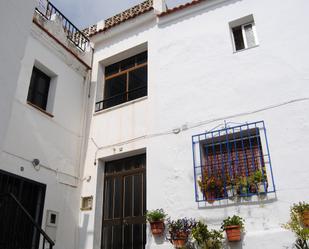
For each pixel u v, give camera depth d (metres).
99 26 10.92
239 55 7.78
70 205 8.38
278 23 7.61
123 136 8.79
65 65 9.44
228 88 7.59
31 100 8.33
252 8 8.13
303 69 6.90
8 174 6.94
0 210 6.53
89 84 10.20
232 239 6.03
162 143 7.96
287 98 6.83
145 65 9.80
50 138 8.29
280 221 5.97
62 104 8.96
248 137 7.00
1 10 4.02
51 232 7.65
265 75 7.27
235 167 6.90
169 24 9.32
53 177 8.09
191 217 6.86
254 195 6.36
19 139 7.39
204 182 6.93
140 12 9.76
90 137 9.41
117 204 8.50
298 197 5.99
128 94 9.68
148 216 7.19
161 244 6.93
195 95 7.98
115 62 10.47
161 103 8.43
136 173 8.52
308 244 5.47
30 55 8.23
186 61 8.51
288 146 6.45
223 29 8.32
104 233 8.38
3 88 3.88
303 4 7.49
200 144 7.46
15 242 6.16
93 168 8.93
